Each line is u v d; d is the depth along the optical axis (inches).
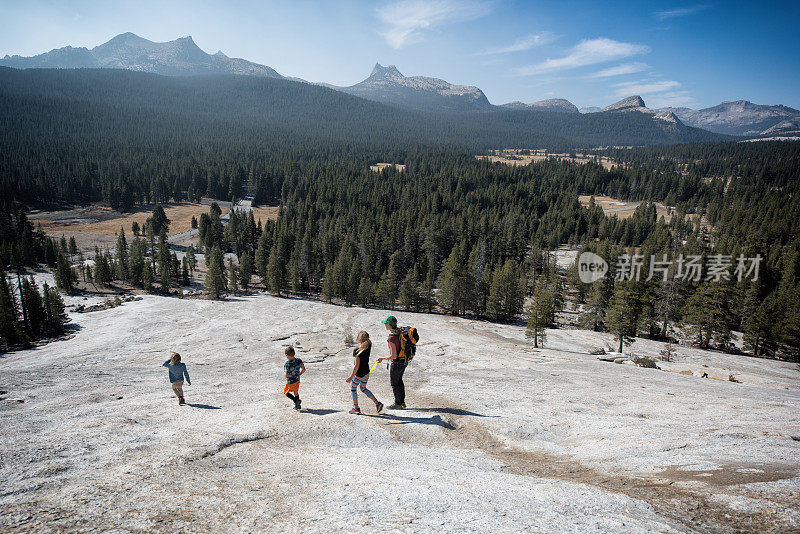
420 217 5876.0
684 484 208.7
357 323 2486.5
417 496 202.2
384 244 4928.6
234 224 5969.5
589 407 486.0
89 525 171.6
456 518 173.2
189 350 1772.9
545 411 462.3
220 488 221.0
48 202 7775.6
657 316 2650.1
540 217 7849.4
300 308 2876.5
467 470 259.3
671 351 2054.6
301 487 224.4
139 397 568.1
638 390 624.4
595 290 2859.3
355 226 5644.7
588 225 7081.7
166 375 940.0
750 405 488.4
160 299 3186.5
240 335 2117.4
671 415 430.0
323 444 336.2
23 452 292.8
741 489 191.9
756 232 5841.5
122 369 1170.0
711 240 6624.0
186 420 415.8
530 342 2169.0
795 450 267.3
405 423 388.5
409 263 4867.1
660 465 255.9
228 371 1055.0
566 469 269.7
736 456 258.8
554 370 990.4
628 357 1577.3
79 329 2375.7
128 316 2581.2
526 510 180.4
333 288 3759.8
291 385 432.5
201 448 310.2
